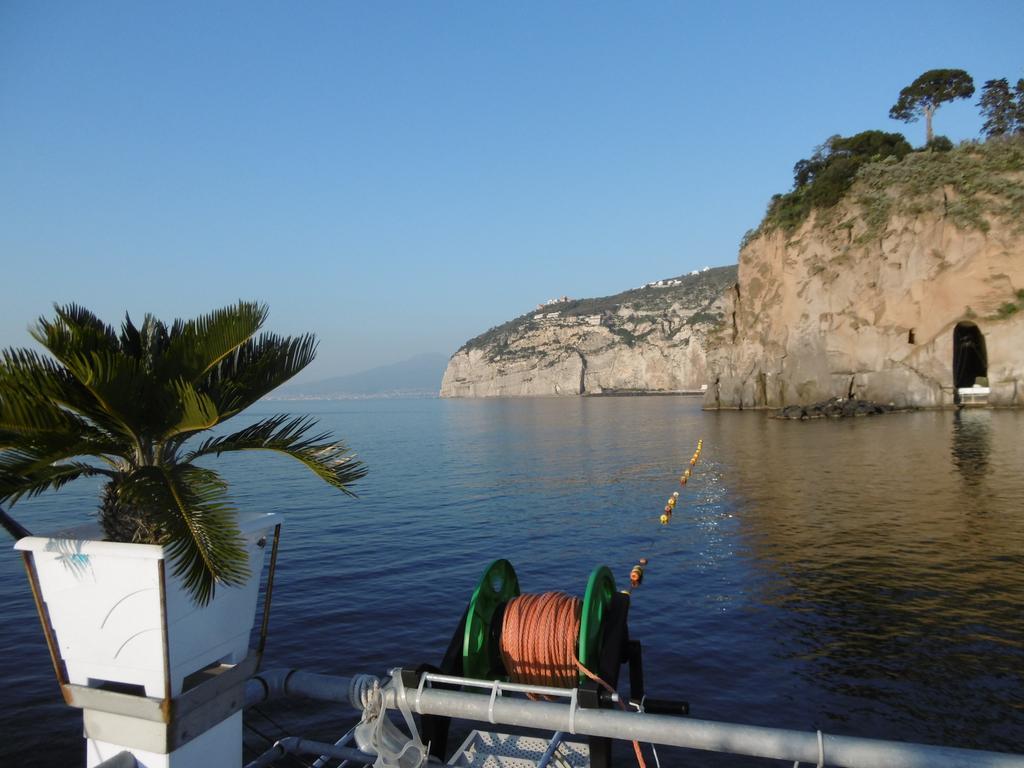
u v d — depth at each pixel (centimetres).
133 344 486
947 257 8169
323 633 1372
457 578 1784
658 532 2331
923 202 8369
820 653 1202
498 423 11281
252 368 481
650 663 1190
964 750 314
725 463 4309
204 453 472
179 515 390
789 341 9562
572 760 484
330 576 1817
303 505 3080
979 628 1284
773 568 1778
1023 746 873
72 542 385
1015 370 7706
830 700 1023
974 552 1831
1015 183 7988
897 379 8444
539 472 4312
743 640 1281
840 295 8956
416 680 389
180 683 384
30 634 1389
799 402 9450
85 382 387
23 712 1037
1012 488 2805
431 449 6425
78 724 1001
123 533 412
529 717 361
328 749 488
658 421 9369
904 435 5388
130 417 418
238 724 416
